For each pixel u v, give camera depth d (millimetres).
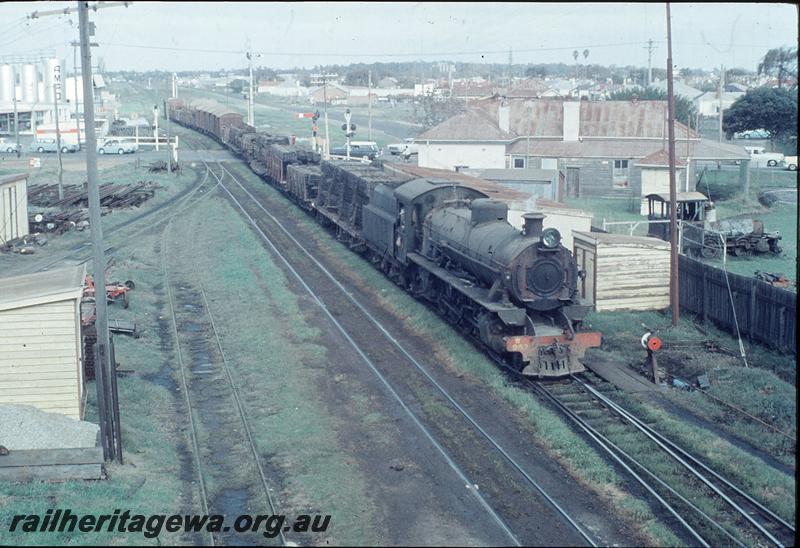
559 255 21203
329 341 24547
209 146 93125
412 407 19281
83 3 15383
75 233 43188
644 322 27266
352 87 164000
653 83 119812
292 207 52375
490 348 22812
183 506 14906
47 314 17906
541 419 18188
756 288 24609
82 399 19047
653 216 41938
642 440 17391
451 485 15289
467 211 26922
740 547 13164
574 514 14312
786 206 53312
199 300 30891
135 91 177750
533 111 62531
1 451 15578
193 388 21359
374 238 33906
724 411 19297
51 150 85812
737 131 70312
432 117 93938
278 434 17812
